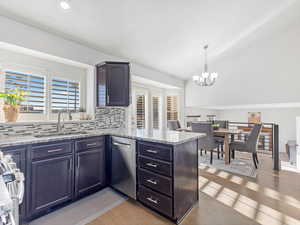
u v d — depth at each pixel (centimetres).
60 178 195
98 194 231
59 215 184
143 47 322
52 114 269
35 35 225
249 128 595
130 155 212
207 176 294
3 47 213
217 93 512
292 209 192
